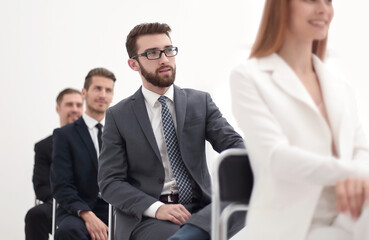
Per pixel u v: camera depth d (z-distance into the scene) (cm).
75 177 342
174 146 250
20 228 487
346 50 331
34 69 500
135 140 248
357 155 154
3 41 495
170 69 254
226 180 174
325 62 173
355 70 328
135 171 250
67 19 505
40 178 397
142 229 232
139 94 259
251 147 149
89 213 324
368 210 132
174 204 232
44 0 503
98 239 316
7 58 495
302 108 150
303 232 140
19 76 497
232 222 215
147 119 251
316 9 151
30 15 501
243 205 175
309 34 152
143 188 245
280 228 143
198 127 254
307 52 161
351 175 131
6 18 496
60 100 443
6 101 492
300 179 136
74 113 438
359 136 159
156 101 256
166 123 252
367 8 328
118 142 252
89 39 502
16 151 492
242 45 426
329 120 153
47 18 504
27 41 500
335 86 157
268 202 146
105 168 250
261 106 149
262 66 156
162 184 243
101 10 502
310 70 163
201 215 214
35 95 499
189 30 453
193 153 250
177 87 265
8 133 491
